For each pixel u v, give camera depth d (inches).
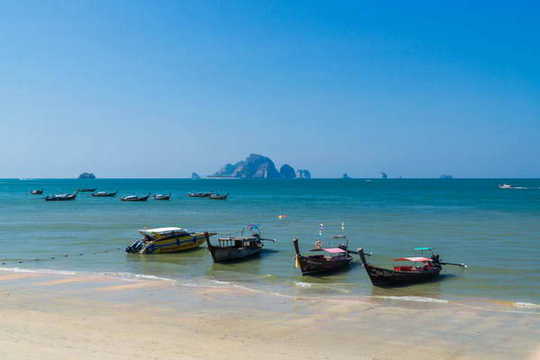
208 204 4889.3
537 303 1048.2
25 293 1118.4
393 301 1065.5
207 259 1695.4
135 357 660.1
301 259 1364.4
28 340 725.9
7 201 5551.2
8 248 1891.0
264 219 3125.0
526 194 6747.1
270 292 1158.3
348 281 1304.1
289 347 741.9
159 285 1227.9
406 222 2837.1
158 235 1844.2
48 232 2409.0
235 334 808.3
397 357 708.7
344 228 2546.8
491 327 864.3
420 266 1476.4
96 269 1485.0
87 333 787.4
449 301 1064.2
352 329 848.3
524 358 711.7
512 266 1469.0
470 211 3666.3
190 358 668.1
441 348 752.3
